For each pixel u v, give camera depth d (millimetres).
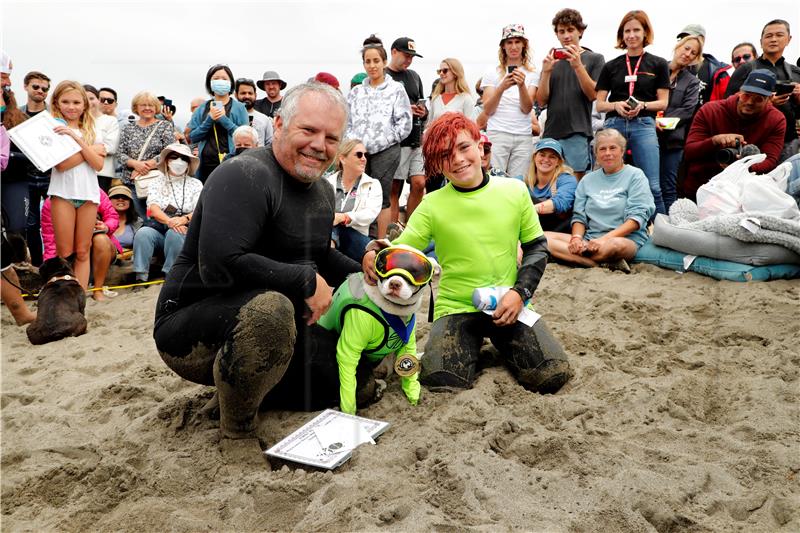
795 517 1992
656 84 5848
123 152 6285
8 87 5398
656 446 2488
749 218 4754
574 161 6180
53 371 3682
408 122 5777
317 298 2395
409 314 2709
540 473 2252
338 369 2787
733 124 5785
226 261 2311
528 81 6461
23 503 2182
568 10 5848
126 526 2010
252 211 2354
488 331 3281
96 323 4754
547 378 3074
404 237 3244
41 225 5691
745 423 2611
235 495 2154
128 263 6059
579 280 5098
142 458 2453
